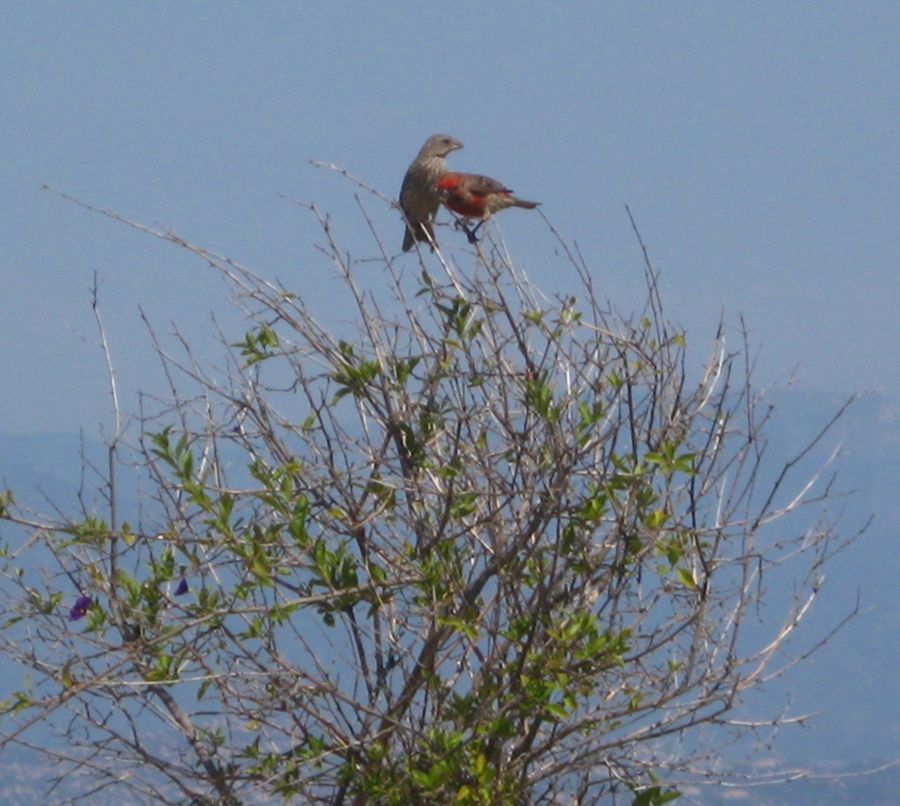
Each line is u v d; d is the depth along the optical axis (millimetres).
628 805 10562
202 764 10695
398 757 10648
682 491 10617
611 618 10406
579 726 10250
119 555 10961
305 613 10891
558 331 10766
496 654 10602
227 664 10648
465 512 10656
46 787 9898
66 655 10438
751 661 9977
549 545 10812
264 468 10836
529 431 10648
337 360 10984
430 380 10914
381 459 10867
